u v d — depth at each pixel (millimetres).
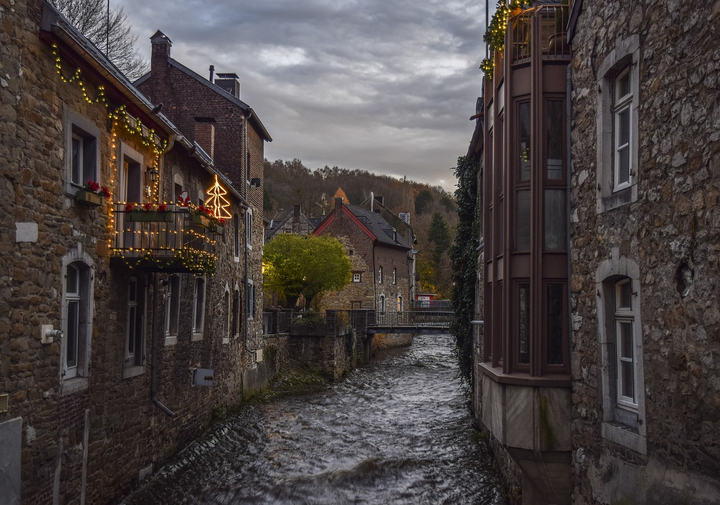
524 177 9391
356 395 23844
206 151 19469
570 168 8750
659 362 6145
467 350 17969
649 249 6328
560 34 9391
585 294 8047
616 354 7406
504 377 8820
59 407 8453
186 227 11305
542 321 8844
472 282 16922
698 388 5492
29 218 7738
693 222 5559
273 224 57938
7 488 7172
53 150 8328
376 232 49500
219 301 17469
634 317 6637
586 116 8086
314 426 18062
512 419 8742
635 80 6609
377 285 48062
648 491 6348
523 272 9141
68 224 8727
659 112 6129
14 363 7406
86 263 9266
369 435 16984
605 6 7414
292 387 24984
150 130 11844
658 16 6160
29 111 7746
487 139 11484
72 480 8828
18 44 7520
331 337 28359
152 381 11961
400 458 14445
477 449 15258
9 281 7328
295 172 88062
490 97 11477
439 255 73000
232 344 19172
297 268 33469
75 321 9250
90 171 9648
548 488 8750
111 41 24703
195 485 12344
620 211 6992
